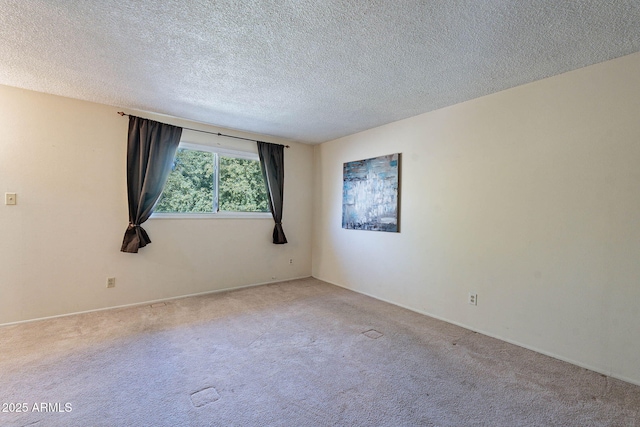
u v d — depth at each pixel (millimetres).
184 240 3828
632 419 1675
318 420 1637
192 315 3186
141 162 3404
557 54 2076
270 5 1617
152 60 2262
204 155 3992
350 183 4340
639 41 1893
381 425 1606
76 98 3084
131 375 2027
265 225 4559
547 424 1632
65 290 3086
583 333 2246
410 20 1732
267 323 2998
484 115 2844
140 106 3283
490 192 2793
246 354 2359
